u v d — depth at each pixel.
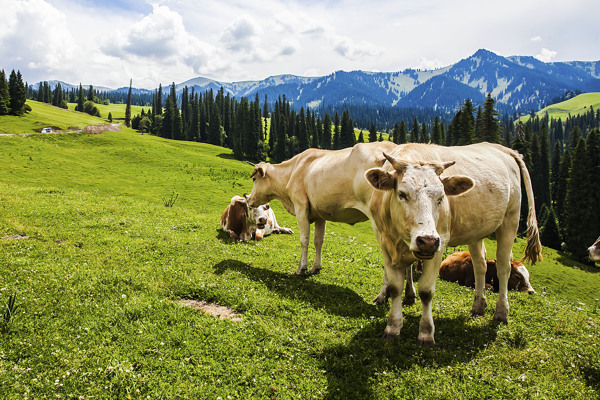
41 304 6.37
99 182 43.41
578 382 5.05
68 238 10.55
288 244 12.94
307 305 7.33
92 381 4.62
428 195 4.87
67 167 49.62
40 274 7.57
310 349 5.69
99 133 88.75
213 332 5.96
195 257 9.87
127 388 4.52
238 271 8.98
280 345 5.74
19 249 9.09
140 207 16.92
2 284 6.94
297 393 4.72
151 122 152.88
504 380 4.95
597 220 64.75
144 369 4.93
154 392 4.52
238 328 6.16
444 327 6.66
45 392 4.39
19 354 4.99
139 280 7.79
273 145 137.38
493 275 10.78
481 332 6.54
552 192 105.00
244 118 119.38
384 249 6.14
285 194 10.57
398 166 5.25
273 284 8.35
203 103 171.00
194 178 53.47
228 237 12.78
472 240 6.77
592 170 65.88
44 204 14.81
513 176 7.38
